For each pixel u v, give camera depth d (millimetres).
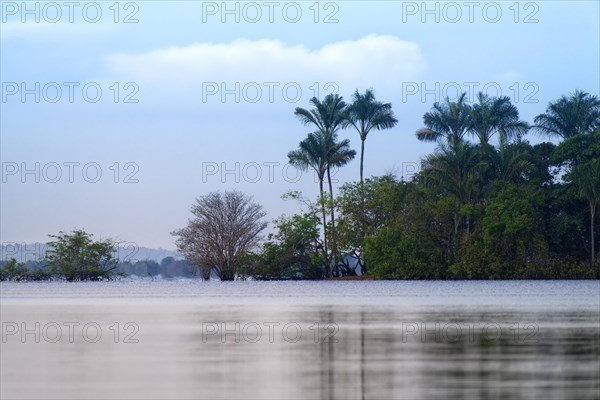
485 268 135250
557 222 140125
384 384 29062
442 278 139375
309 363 34219
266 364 34156
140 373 32281
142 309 66625
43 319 56281
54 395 28047
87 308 68188
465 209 136375
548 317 54656
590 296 82625
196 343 41688
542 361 33656
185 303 75062
